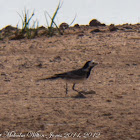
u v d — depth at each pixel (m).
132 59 18.62
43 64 18.17
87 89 12.92
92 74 15.72
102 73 15.86
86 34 28.12
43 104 11.20
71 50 21.86
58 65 17.95
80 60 18.97
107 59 18.86
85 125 9.10
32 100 11.73
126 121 9.37
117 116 9.80
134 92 12.55
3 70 16.92
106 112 10.20
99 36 26.81
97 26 35.09
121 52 20.56
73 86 12.60
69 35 27.98
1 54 21.09
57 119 9.62
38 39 26.56
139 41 24.03
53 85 13.99
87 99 11.76
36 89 13.34
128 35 26.95
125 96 12.03
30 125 9.16
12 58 19.77
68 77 12.16
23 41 25.91
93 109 10.53
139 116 9.77
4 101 11.60
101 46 22.75
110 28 30.72
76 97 12.06
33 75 15.84
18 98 12.01
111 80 14.49
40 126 9.08
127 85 13.64
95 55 20.08
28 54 20.92
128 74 15.54
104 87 13.42
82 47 22.69
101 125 9.08
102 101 11.45
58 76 12.23
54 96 12.27
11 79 15.09
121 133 8.48
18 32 31.33
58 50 22.03
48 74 15.98
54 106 10.93
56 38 26.70
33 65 18.00
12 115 10.04
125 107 10.68
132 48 21.64
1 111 10.45
